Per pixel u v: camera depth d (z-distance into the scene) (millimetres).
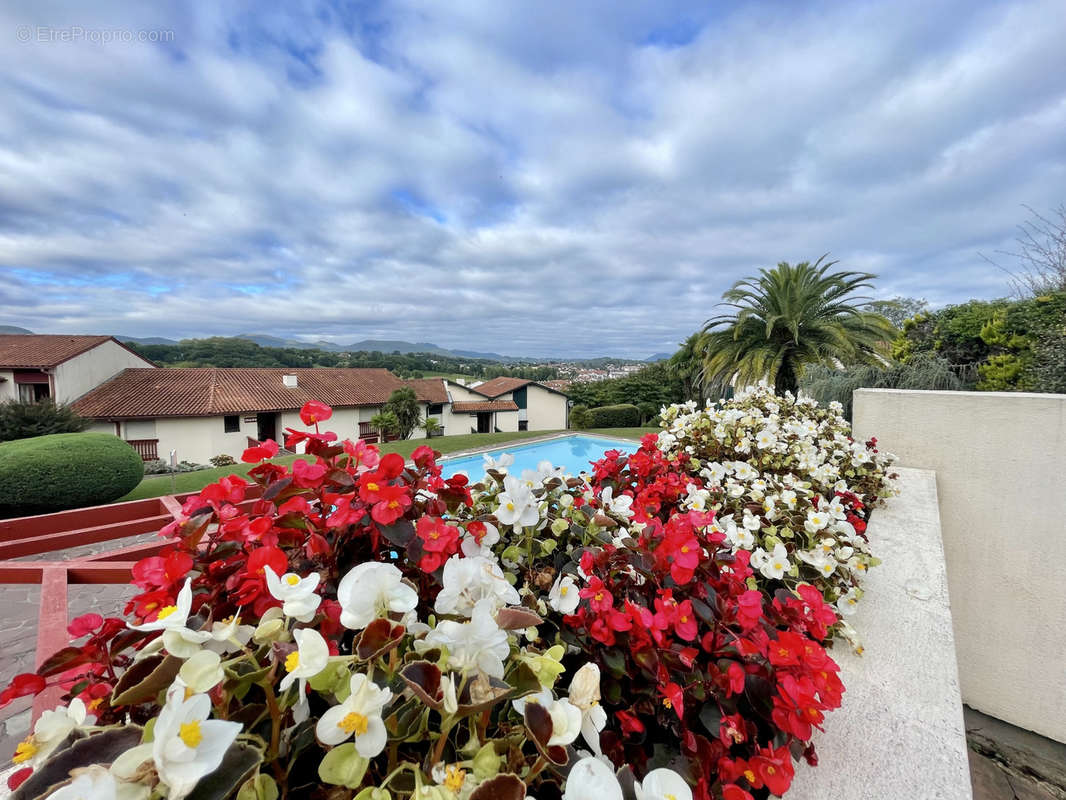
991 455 2256
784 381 7250
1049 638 2105
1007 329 3984
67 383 12156
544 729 543
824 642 1271
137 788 402
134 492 6727
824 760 930
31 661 2496
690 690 894
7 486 5180
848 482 2236
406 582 812
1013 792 1808
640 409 17609
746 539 1385
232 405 14008
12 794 419
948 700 1076
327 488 888
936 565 1671
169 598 671
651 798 551
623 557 1053
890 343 6270
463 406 21266
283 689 513
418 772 483
